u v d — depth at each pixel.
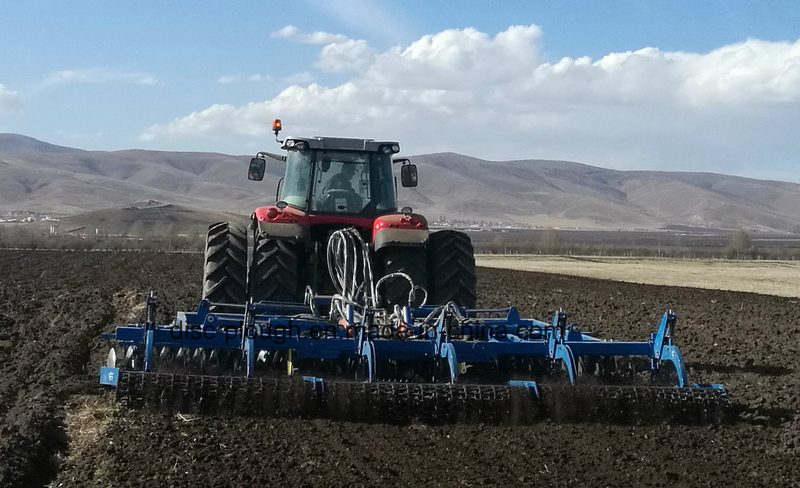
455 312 8.48
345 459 6.16
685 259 59.31
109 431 6.75
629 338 12.80
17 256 33.78
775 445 6.85
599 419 7.45
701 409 7.50
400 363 8.41
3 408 7.73
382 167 10.34
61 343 11.06
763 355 11.49
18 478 5.68
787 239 191.38
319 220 9.94
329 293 9.77
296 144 10.17
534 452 6.47
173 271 25.48
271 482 5.66
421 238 9.38
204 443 6.45
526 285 24.61
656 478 5.94
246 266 9.48
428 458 6.25
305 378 7.40
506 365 8.81
